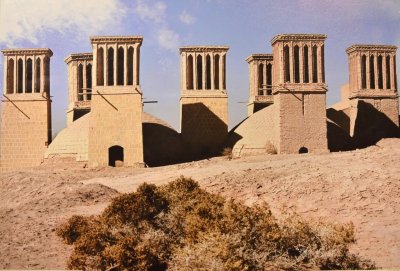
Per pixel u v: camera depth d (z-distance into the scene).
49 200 23.06
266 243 13.27
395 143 41.34
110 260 13.66
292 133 41.66
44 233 17.55
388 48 49.25
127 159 42.19
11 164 47.56
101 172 38.38
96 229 14.82
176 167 37.09
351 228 14.57
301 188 22.25
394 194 20.03
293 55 42.72
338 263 13.20
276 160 33.06
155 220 16.41
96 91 43.06
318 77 42.47
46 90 49.34
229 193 23.83
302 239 13.69
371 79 49.44
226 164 34.19
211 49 49.03
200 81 50.28
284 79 42.28
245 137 45.97
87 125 46.03
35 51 49.12
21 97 48.50
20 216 19.84
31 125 48.19
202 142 47.91
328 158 28.94
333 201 20.33
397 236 16.02
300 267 12.88
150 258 13.73
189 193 18.44
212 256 12.55
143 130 47.59
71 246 16.27
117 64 44.06
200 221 14.28
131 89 43.22
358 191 20.73
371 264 13.38
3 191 27.64
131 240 14.20
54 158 44.50
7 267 14.13
